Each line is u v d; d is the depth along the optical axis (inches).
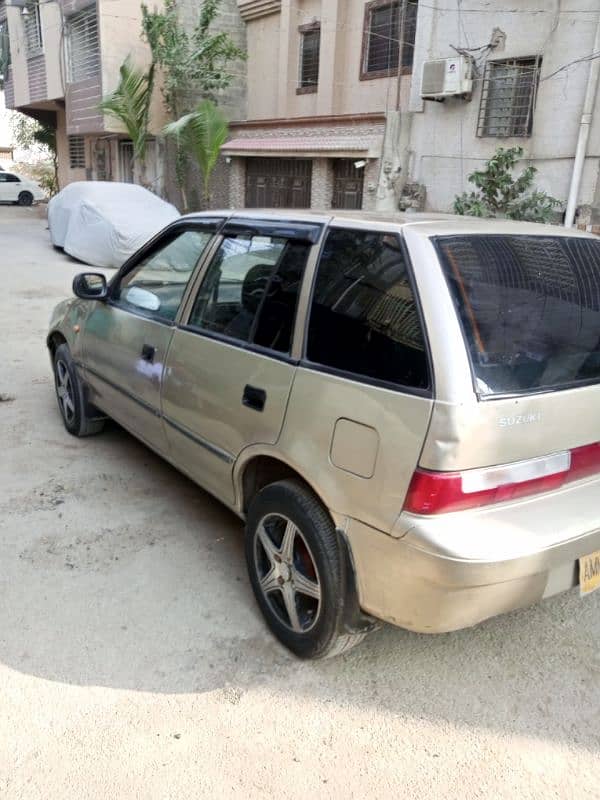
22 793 81.7
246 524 113.6
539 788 85.4
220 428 116.5
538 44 403.2
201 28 666.8
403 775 86.5
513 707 98.5
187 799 81.9
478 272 91.5
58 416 205.9
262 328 110.8
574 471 91.5
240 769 86.4
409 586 85.2
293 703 97.7
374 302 93.4
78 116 778.8
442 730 94.0
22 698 96.4
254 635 111.6
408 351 86.5
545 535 85.0
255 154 613.0
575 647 111.9
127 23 693.3
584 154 385.7
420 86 475.2
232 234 126.0
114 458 176.4
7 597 118.3
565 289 99.5
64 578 124.3
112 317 156.9
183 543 137.6
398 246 93.6
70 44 762.2
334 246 103.1
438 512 81.6
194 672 102.8
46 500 152.7
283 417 101.3
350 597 94.6
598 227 389.1
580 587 91.7
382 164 498.3
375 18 550.6
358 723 94.7
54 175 1233.4
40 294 409.4
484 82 434.0
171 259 142.2
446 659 108.1
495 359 85.5
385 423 85.7
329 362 96.5
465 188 460.4
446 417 80.4
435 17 457.4
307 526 97.5
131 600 119.0
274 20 663.1
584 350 95.7
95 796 81.8
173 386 129.9
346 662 106.7
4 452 177.8
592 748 91.7
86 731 91.3
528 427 85.1
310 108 629.6
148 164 753.0
